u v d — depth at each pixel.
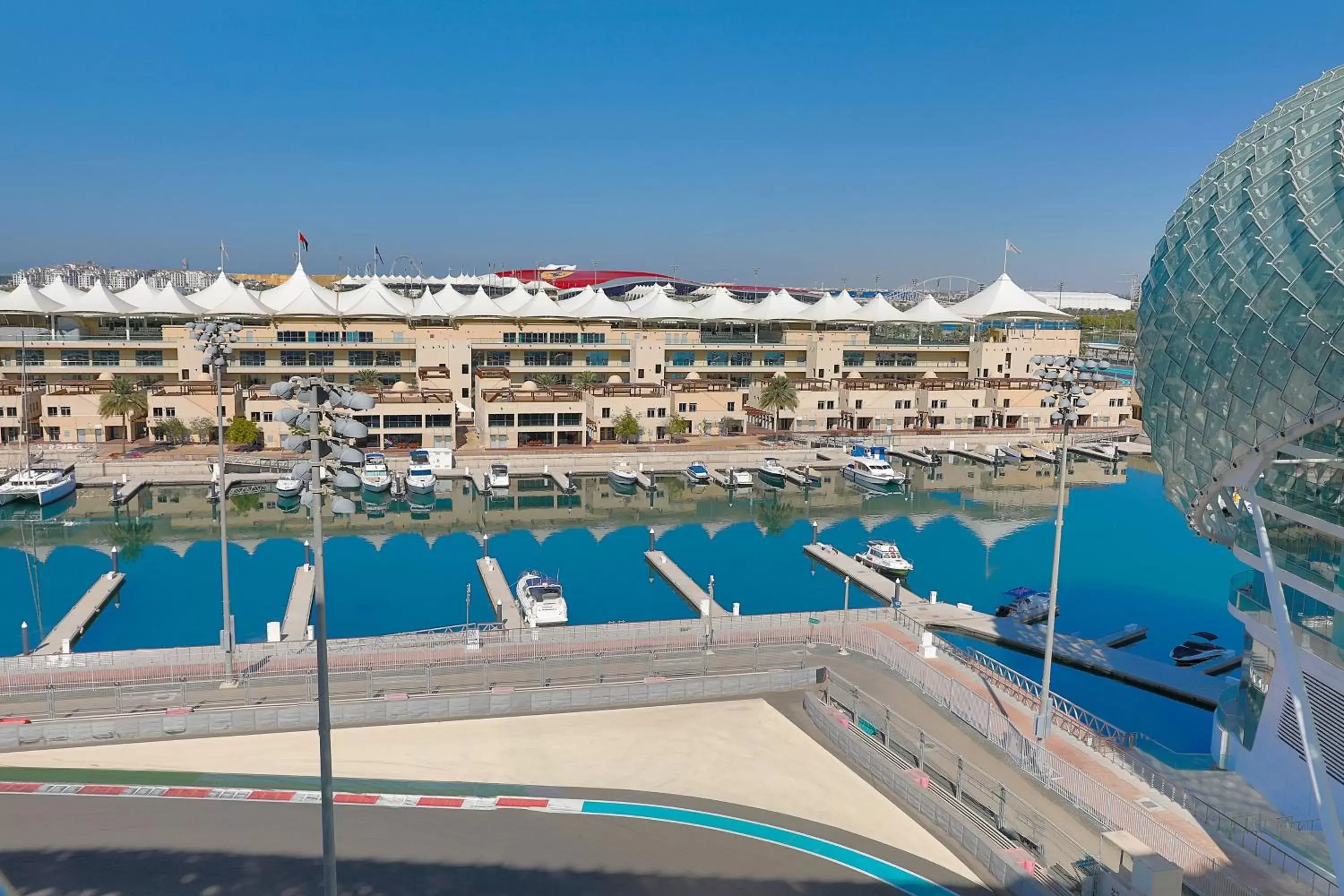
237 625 64.44
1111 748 43.91
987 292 186.50
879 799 38.88
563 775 40.31
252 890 31.44
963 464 132.75
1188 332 38.81
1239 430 36.38
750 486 115.31
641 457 124.38
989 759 42.72
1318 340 32.34
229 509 100.31
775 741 44.09
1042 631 63.97
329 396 25.88
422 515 100.25
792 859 34.31
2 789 37.78
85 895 30.86
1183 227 41.88
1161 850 34.56
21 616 66.50
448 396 128.62
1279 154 37.00
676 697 48.69
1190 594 77.25
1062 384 44.25
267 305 159.50
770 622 60.19
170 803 37.03
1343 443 34.03
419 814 36.75
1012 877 32.59
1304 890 32.88
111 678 49.12
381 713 45.25
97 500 101.88
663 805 37.91
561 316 151.50
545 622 63.44
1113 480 123.88
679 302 180.62
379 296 162.75
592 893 31.91
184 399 123.88
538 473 118.12
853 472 120.44
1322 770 31.91
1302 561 37.81
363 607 69.25
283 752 41.72
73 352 131.88
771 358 163.62
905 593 72.19
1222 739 43.59
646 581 77.62
